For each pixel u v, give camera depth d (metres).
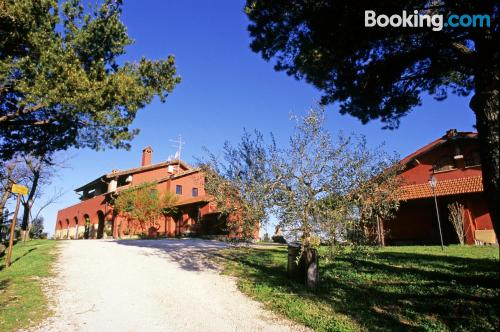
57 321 6.08
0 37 9.12
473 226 17.17
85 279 9.38
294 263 9.12
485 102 4.38
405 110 8.12
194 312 6.73
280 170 7.82
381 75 7.34
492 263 9.77
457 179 18.23
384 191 7.50
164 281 9.34
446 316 5.88
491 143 4.21
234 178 8.43
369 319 5.96
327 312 6.44
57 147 11.80
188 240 21.92
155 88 11.77
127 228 28.28
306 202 7.62
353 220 7.31
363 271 9.75
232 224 8.72
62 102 9.30
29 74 9.30
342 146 7.66
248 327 5.91
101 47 10.91
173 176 30.77
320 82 7.88
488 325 5.32
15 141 11.96
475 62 4.79
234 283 9.11
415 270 9.52
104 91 10.05
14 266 10.97
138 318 6.36
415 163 20.80
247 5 7.36
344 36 6.46
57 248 16.20
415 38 6.86
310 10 6.48
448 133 19.83
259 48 7.55
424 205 20.08
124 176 32.28
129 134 11.19
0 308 6.62
